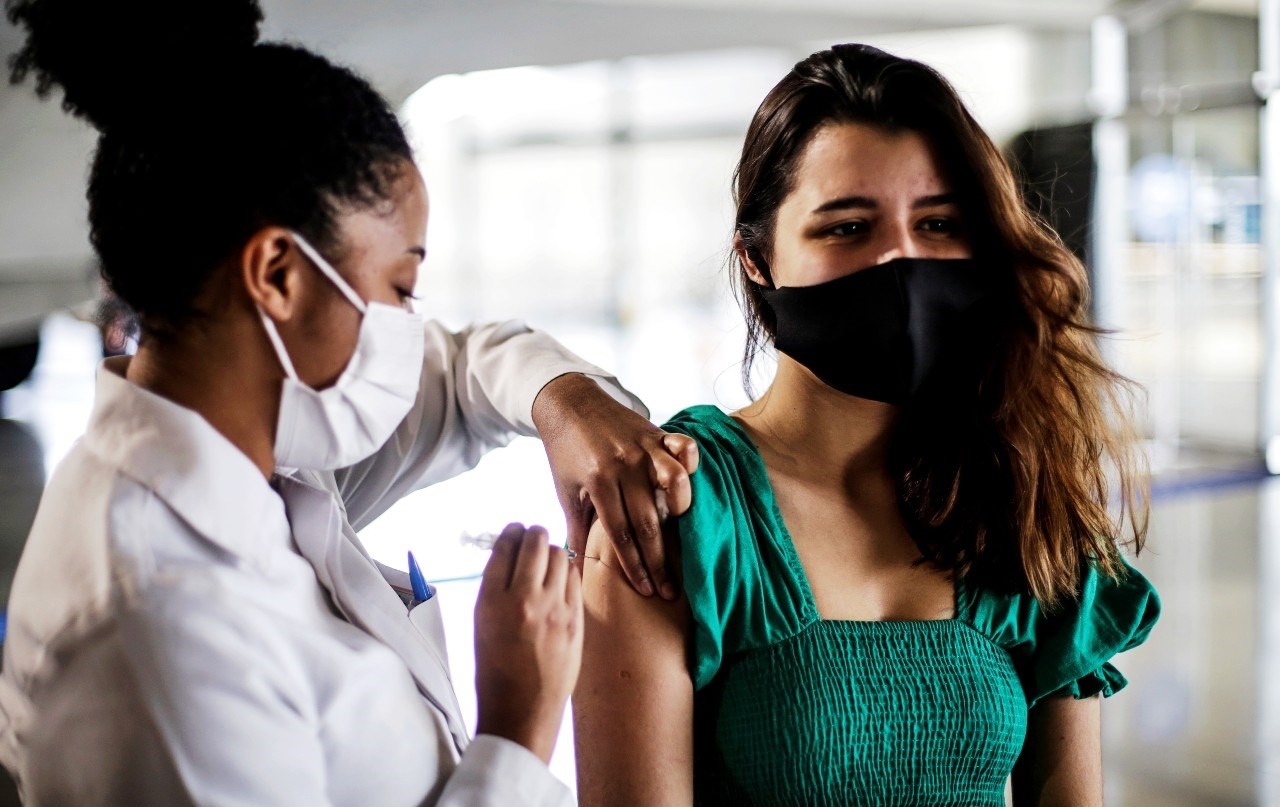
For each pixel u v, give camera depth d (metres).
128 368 0.89
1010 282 1.20
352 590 0.97
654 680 1.07
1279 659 3.72
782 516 1.18
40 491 6.07
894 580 1.20
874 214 1.14
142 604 0.74
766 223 1.21
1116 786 2.84
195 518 0.80
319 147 0.82
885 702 1.10
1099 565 1.25
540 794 0.89
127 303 0.86
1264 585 4.56
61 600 0.77
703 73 9.62
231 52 0.84
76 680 0.75
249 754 0.75
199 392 0.84
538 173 11.08
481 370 1.39
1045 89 8.41
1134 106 7.16
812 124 1.16
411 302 0.95
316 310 0.85
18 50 0.86
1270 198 7.29
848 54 1.18
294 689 0.79
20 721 0.78
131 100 0.82
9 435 7.84
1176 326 7.56
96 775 0.74
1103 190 7.04
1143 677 3.57
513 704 0.92
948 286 1.14
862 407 1.22
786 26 7.86
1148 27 8.02
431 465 1.41
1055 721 1.27
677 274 10.71
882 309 1.12
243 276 0.82
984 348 1.22
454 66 7.76
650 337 10.84
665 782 1.06
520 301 11.45
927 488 1.21
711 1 7.34
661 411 8.89
